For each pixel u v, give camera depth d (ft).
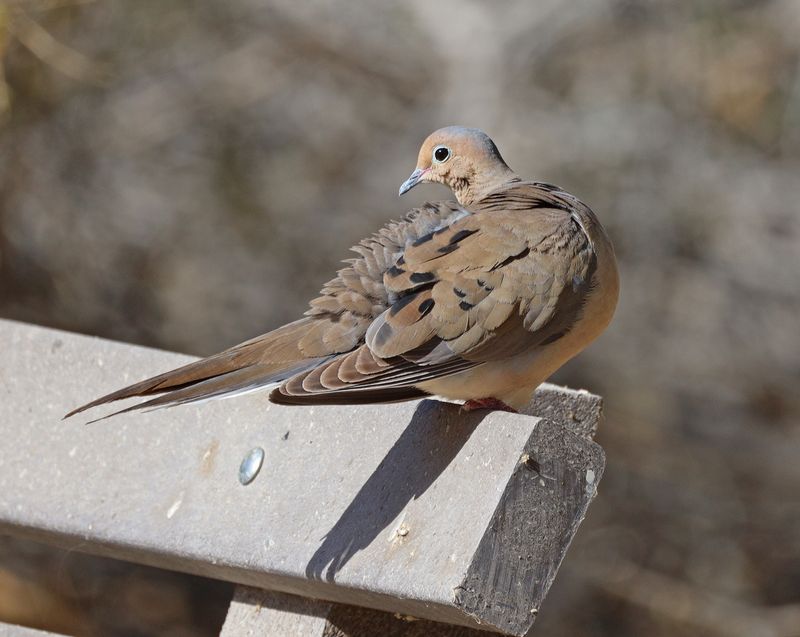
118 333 49.16
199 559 18.16
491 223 18.35
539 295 17.83
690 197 50.90
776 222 51.16
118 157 49.96
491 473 15.60
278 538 17.51
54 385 20.86
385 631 17.92
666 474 50.37
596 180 50.60
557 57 51.90
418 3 52.39
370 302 17.35
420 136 51.90
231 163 51.16
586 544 49.29
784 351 51.01
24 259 47.57
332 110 52.70
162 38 50.01
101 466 19.92
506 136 50.39
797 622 48.29
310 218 51.26
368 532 16.51
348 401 16.61
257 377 16.58
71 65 43.09
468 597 14.90
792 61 50.70
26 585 42.34
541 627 47.98
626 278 51.01
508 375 17.97
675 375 50.75
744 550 49.96
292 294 50.65
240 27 51.98
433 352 17.16
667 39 51.44
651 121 51.21
